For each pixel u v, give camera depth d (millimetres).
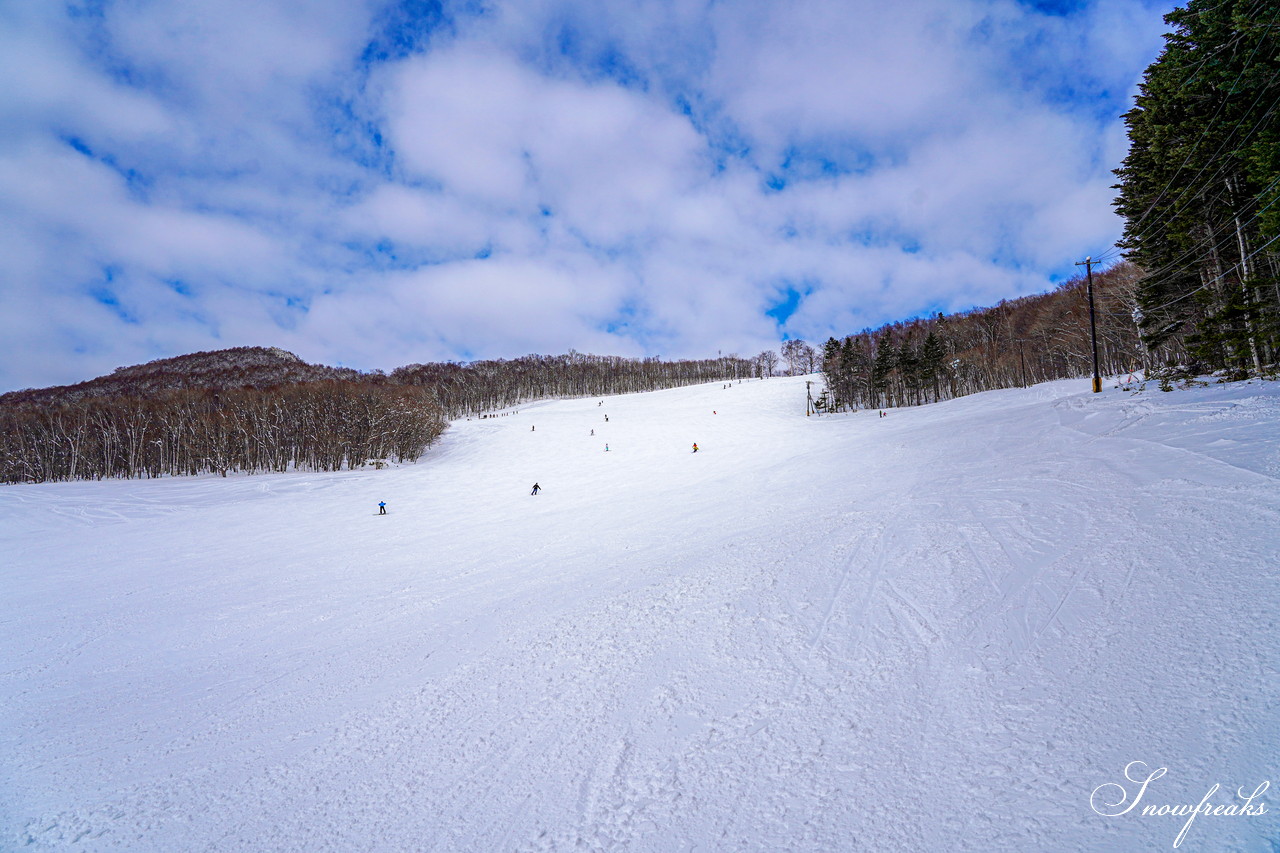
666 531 13617
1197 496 6852
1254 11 14336
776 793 3410
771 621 5910
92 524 25906
